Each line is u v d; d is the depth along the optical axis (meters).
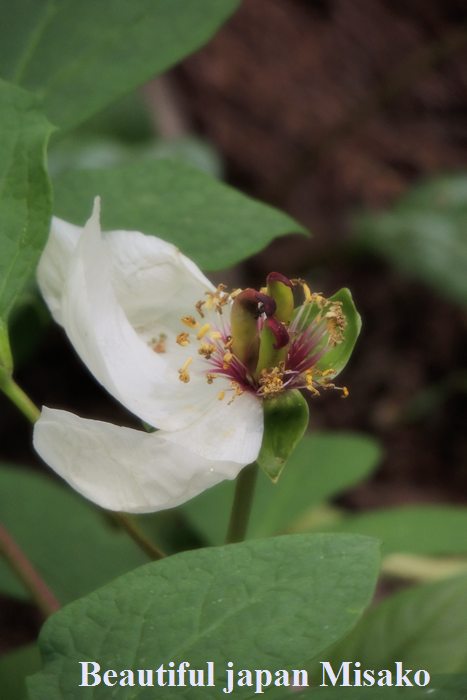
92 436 0.47
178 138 0.88
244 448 0.49
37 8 0.57
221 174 0.88
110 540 0.63
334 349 0.51
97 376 0.49
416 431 1.05
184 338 0.50
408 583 0.80
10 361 0.49
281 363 0.50
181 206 0.54
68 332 0.49
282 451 0.49
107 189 0.54
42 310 0.62
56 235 0.50
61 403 0.93
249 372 0.50
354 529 0.61
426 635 0.53
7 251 0.49
